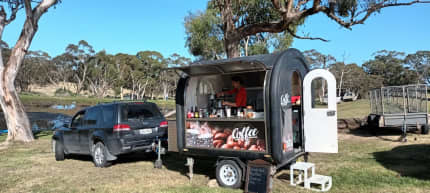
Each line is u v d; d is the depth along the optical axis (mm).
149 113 7750
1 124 17594
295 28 12016
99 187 5605
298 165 5285
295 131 6055
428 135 10000
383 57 70188
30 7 12148
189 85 6012
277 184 5344
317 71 5570
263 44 17984
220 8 10008
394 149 8016
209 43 19375
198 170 6777
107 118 7344
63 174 6734
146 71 71188
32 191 5531
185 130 5848
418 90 10211
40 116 18688
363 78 54375
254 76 6824
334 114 5406
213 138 5504
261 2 10773
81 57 67750
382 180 5281
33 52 66500
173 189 5273
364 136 10992
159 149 7125
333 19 8266
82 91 77250
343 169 6191
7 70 12289
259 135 4980
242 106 5691
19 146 11312
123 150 6984
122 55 68562
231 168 5277
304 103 5719
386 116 9938
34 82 69250
